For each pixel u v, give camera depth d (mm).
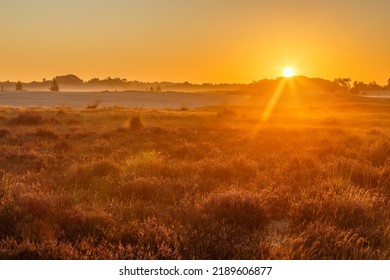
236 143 18156
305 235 6168
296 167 11445
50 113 40188
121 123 29094
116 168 10930
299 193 8781
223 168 10758
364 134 23062
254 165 11672
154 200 8258
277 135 22156
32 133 20578
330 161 12773
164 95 179000
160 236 5797
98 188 9141
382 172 10594
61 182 9648
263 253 5539
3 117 31266
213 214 6844
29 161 12312
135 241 5910
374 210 7477
